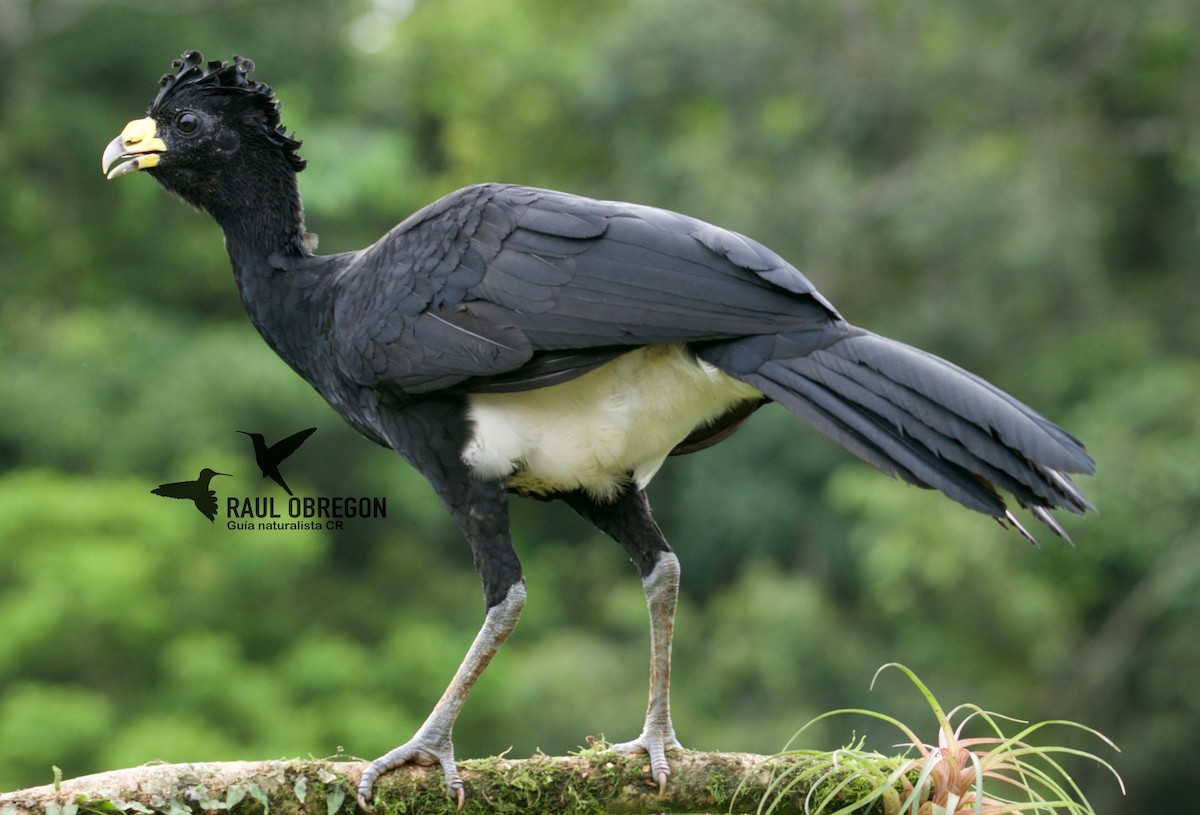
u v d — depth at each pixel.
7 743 14.18
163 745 14.29
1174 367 17.38
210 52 22.28
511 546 5.33
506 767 4.91
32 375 18.94
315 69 23.33
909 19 18.58
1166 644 16.73
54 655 15.15
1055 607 16.50
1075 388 17.97
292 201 5.88
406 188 21.69
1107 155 19.56
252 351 19.12
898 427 4.74
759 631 16.38
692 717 16.16
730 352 5.02
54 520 15.73
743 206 17.66
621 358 5.27
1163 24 18.47
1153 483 15.95
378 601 18.97
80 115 21.66
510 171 23.16
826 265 17.80
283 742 15.04
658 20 18.98
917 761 4.82
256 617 16.73
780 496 17.97
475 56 24.33
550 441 5.35
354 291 5.45
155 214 22.03
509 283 5.20
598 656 16.97
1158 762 16.75
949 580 15.87
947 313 17.72
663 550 5.50
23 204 21.44
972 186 17.38
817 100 18.56
